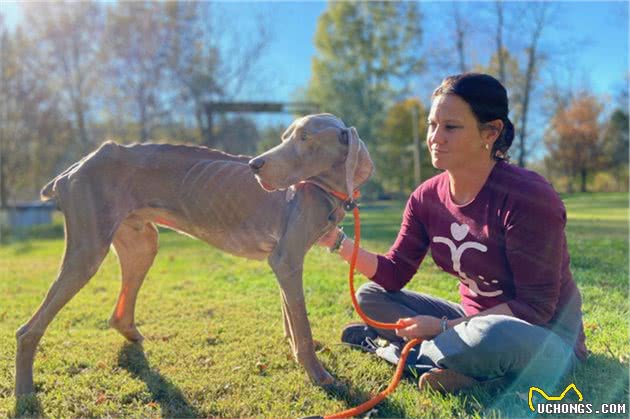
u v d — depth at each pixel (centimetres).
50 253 609
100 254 233
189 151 245
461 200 217
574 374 213
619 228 418
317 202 226
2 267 543
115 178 235
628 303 285
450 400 206
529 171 210
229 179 235
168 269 472
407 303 262
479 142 201
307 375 235
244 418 204
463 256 220
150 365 256
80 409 212
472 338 200
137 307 357
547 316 209
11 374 249
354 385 228
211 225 240
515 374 208
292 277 228
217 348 277
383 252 332
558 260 203
